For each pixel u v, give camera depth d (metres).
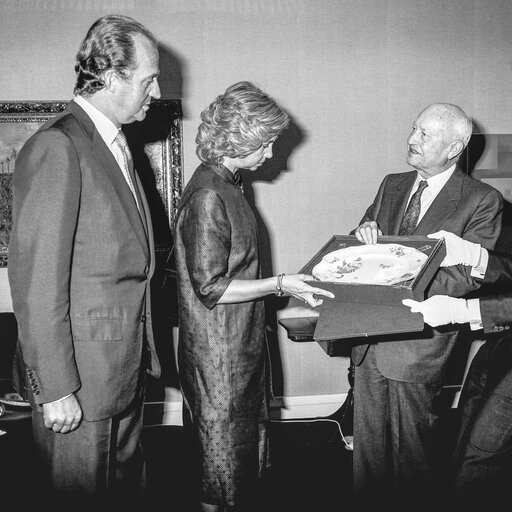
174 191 3.15
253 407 1.89
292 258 3.36
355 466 2.31
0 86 3.03
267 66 3.22
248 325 1.85
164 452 2.94
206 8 3.14
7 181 3.04
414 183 2.39
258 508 2.18
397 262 1.75
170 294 2.88
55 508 1.56
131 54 1.55
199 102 3.18
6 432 2.95
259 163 1.88
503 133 3.42
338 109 3.30
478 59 3.39
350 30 3.27
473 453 1.83
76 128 1.51
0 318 2.97
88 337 1.53
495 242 2.15
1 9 3.00
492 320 1.82
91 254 1.53
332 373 3.42
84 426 1.55
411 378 2.10
